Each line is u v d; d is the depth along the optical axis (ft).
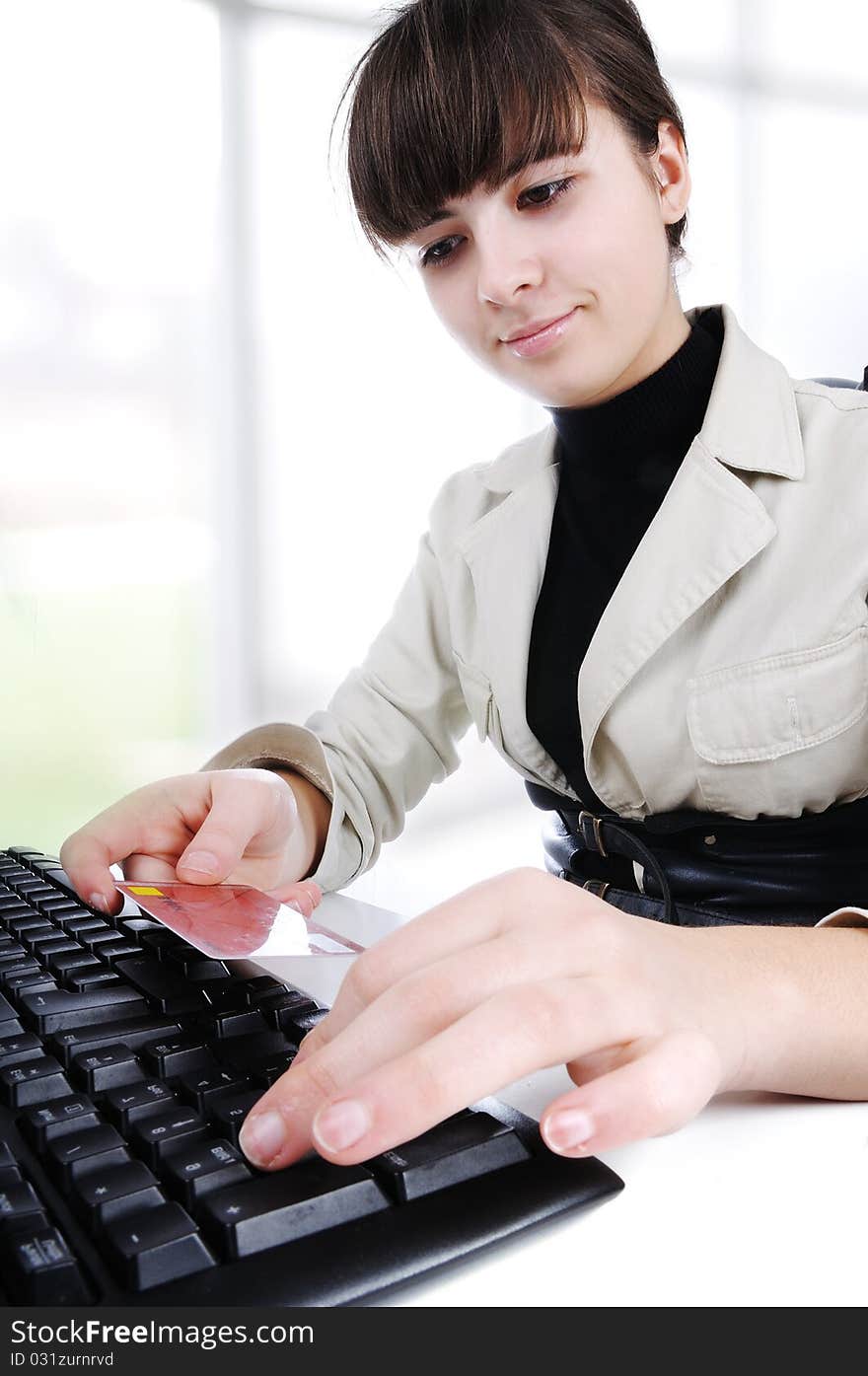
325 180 8.98
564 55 2.25
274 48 8.73
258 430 9.02
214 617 9.10
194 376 8.82
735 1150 1.24
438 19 2.29
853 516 2.54
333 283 9.14
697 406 2.80
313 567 9.36
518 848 10.00
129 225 8.49
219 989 1.50
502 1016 1.12
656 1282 0.97
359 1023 1.17
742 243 11.44
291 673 9.36
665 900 2.68
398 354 9.48
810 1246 1.03
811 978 1.42
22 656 8.68
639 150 2.44
